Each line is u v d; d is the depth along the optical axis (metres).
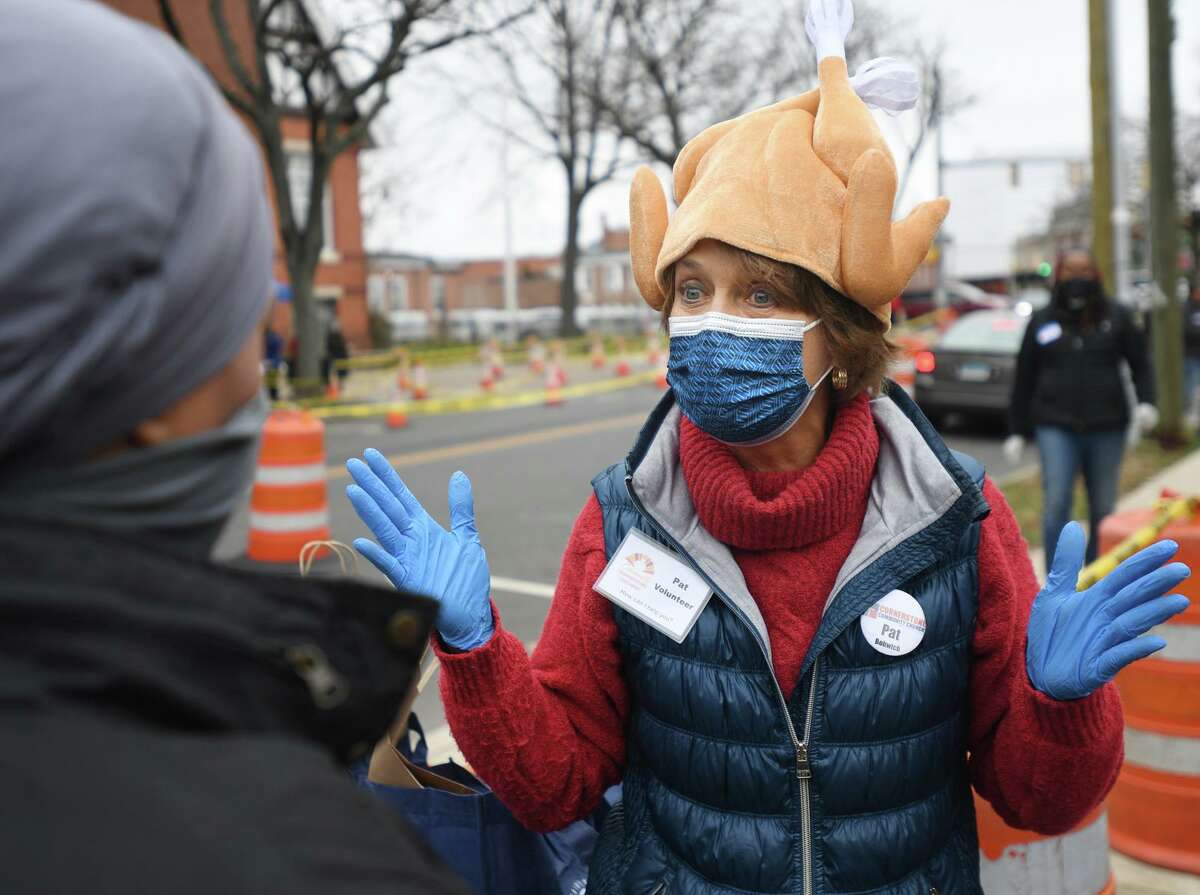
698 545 1.73
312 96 20.64
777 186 1.69
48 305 0.67
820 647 1.65
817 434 1.83
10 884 0.58
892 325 1.80
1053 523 6.11
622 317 53.59
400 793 1.93
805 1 1.86
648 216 1.92
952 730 1.73
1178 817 3.32
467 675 1.65
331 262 32.25
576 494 9.82
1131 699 3.38
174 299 0.72
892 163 1.64
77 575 0.68
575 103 32.19
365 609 0.81
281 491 7.11
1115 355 5.98
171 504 0.77
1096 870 2.81
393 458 12.21
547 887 1.98
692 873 1.72
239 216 0.77
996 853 2.67
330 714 0.78
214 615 0.72
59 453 0.72
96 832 0.60
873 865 1.66
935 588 1.69
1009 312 13.55
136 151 0.69
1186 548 3.23
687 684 1.70
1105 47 11.21
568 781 1.79
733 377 1.71
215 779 0.65
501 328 51.72
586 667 1.82
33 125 0.66
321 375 21.50
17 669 0.65
